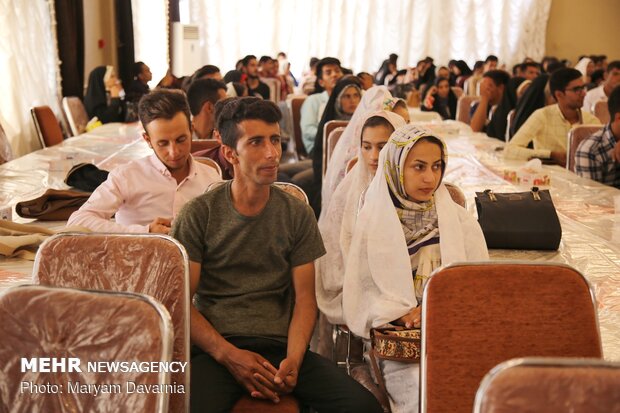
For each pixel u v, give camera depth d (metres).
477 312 1.62
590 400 1.07
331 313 2.36
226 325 1.96
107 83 7.62
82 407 1.32
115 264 1.76
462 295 1.62
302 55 12.29
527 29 12.84
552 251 2.60
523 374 1.08
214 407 1.81
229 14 11.93
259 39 12.12
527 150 4.52
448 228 2.19
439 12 12.58
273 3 12.02
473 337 1.62
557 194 3.49
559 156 4.52
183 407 1.70
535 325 1.63
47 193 2.97
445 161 2.20
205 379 1.86
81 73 8.46
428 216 2.22
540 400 1.08
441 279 1.62
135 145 4.93
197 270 1.96
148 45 10.68
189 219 1.96
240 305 1.99
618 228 2.90
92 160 4.25
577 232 2.84
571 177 3.87
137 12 10.50
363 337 2.16
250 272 2.01
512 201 2.64
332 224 2.55
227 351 1.86
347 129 3.44
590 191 3.55
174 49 10.99
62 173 3.81
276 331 1.98
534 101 5.34
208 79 3.99
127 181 2.67
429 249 2.20
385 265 2.16
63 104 6.97
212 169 2.83
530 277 1.63
